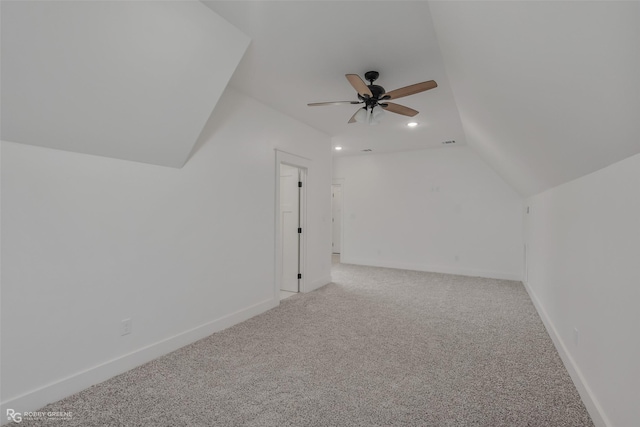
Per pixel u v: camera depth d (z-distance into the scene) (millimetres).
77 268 2152
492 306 4055
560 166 2375
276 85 3248
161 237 2686
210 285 3125
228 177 3324
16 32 1541
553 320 3033
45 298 1996
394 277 5828
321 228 5121
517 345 2869
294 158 4359
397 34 2297
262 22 2176
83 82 1883
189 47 2162
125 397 2061
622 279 1547
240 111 3463
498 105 2305
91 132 2119
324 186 5176
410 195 6652
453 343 2908
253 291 3662
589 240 2035
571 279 2432
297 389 2148
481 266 5957
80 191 2168
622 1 754
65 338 2086
